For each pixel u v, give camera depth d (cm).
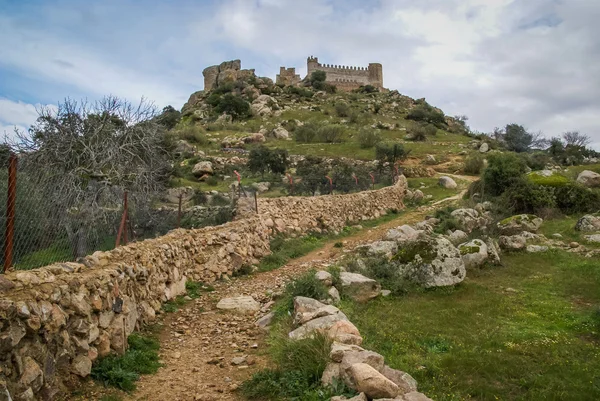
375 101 10912
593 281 1306
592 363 768
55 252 809
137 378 647
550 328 949
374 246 1576
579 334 920
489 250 1542
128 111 1998
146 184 1886
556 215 2439
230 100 8725
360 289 1122
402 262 1305
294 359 663
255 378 638
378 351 779
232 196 2570
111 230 1372
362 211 2794
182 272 1206
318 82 11775
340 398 531
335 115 9062
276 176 4047
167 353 767
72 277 650
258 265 1588
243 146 6109
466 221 2227
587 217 2048
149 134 2047
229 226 1583
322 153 5559
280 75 12812
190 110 9588
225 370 695
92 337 638
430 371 716
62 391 557
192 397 603
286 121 8000
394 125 8156
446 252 1300
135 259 931
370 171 4228
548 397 643
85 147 1686
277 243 1861
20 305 505
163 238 1209
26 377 493
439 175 4566
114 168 1773
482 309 1078
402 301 1134
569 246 1773
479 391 656
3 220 643
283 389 603
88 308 643
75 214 1045
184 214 2238
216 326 928
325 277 1087
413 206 3431
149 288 959
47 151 1630
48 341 545
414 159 5119
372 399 545
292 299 965
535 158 4944
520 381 695
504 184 2877
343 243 2031
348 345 657
